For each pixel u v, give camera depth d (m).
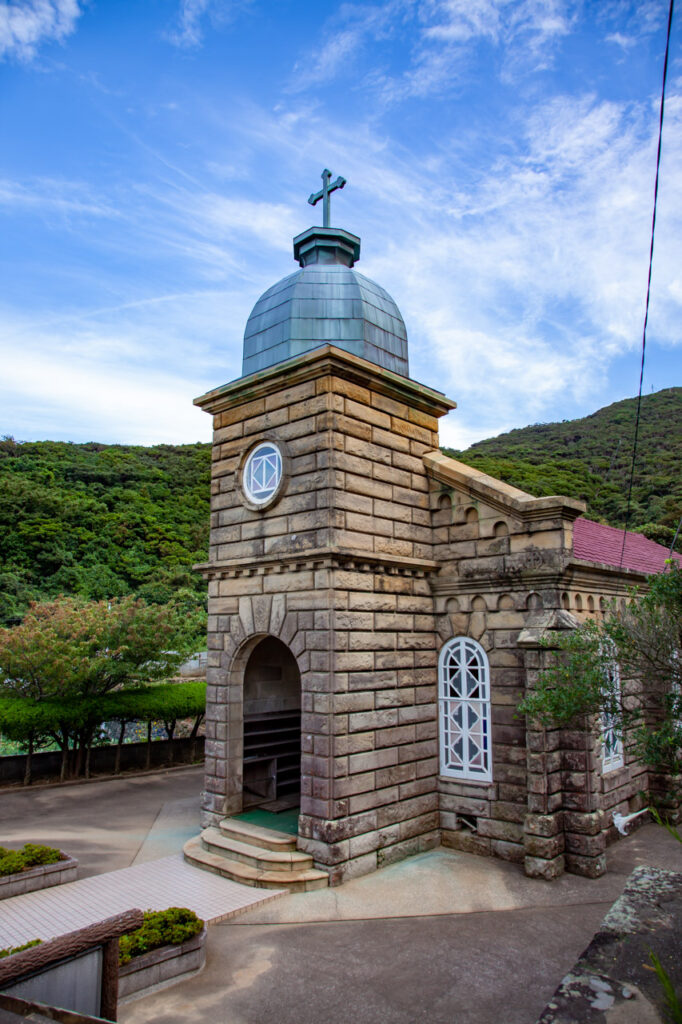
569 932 10.21
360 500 13.71
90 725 21.20
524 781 13.15
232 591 14.89
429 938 10.12
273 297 15.80
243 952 9.83
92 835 15.49
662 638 9.05
